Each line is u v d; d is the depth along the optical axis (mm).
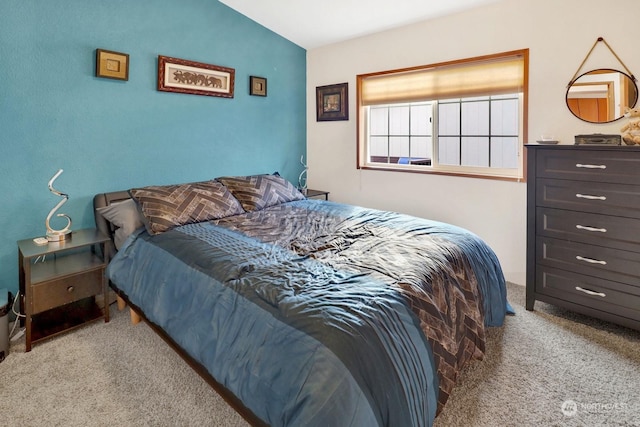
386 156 4016
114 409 1670
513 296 2818
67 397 1744
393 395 1196
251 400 1318
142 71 2936
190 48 3219
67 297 2270
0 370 1938
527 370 1925
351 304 1364
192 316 1740
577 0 2561
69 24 2531
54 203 2566
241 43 3604
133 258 2307
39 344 2182
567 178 2316
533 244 2518
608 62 2479
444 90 3299
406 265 1749
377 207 3920
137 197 2549
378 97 3775
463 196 3293
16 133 2371
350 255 1898
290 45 4094
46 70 2455
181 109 3215
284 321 1335
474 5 3014
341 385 1109
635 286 2125
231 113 3602
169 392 1783
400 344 1311
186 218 2533
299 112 4309
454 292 1790
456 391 1770
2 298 2096
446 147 3525
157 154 3096
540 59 2750
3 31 2266
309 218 2707
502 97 3172
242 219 2684
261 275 1657
